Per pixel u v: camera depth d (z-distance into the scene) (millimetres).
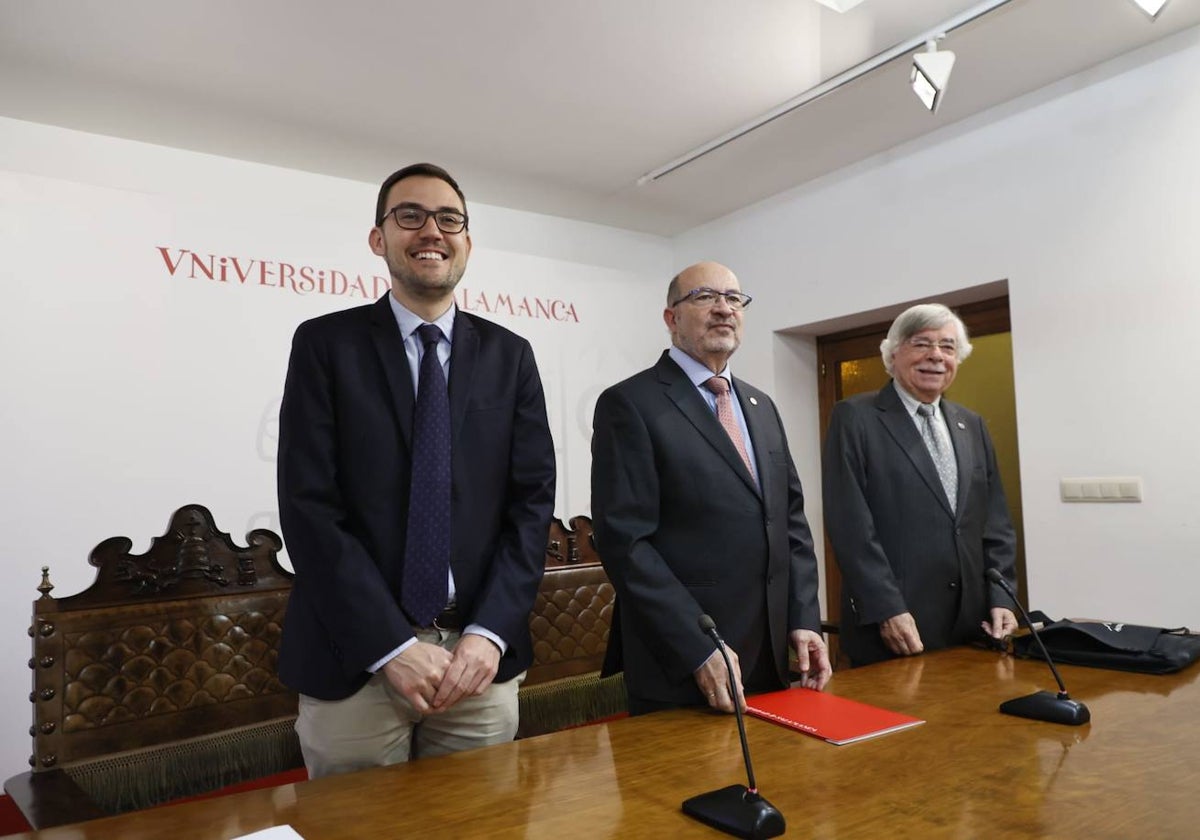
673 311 1937
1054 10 2848
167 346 3477
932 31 2912
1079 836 861
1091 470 3188
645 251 5211
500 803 1002
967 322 4000
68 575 3193
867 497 2295
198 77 3109
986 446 2447
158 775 2020
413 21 2811
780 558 1808
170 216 3529
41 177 3277
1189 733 1222
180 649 2141
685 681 1606
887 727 1285
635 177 4289
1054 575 3287
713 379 1886
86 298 3320
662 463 1763
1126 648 1683
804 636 1763
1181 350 2955
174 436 3459
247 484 3609
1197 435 2904
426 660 1322
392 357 1545
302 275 3834
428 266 1539
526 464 1630
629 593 1618
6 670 3035
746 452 1870
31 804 1238
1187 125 2967
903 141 3922
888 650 2127
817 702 1467
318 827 933
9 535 3094
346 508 1493
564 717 2604
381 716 1421
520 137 3764
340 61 3047
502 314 4465
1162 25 2951
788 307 4527
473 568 1514
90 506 3260
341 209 4113
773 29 2924
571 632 2695
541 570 1562
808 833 887
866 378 4617
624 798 1014
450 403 1550
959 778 1049
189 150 3729
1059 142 3342
